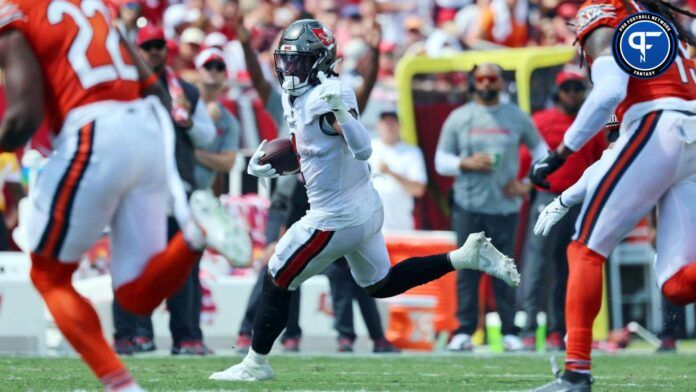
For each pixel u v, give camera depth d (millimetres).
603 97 17594
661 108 17578
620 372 25312
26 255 33594
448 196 40844
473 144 34500
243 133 38969
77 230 15555
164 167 16141
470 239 20797
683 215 17859
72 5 15812
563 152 18297
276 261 21141
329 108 19922
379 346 32688
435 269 21016
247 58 33375
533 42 51688
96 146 15398
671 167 17531
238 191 38594
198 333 30766
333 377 23234
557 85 35938
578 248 17906
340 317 32719
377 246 21188
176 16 46469
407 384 21781
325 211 20609
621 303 40812
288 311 21656
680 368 26562
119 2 31859
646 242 40594
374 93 42625
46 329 33281
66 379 21938
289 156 21469
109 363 15500
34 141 34188
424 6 55500
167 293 15984
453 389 20719
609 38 17703
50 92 15688
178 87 28500
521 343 34562
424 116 41125
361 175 20734
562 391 17688
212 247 15375
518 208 34812
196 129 28281
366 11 47500
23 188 36500
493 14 50875
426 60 41312
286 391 19938
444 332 36844
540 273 34406
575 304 17734
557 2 50906
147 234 16047
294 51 20188
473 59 41094
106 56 15773
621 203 17594
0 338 32812
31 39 15531
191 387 20453
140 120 15773
